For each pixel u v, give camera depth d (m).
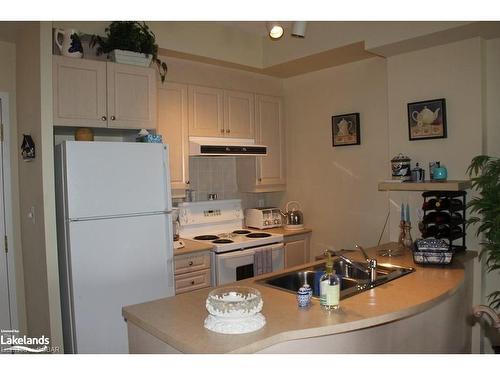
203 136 3.63
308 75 4.11
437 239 2.55
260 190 4.10
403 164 3.01
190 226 3.84
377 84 3.55
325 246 4.04
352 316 1.65
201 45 3.41
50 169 2.52
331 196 3.97
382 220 3.57
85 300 2.51
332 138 3.91
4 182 2.97
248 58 3.76
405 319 1.97
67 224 2.49
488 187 2.65
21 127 2.90
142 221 2.74
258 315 1.58
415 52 3.11
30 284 2.87
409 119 3.13
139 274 2.72
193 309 1.78
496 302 2.79
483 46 2.85
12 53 2.98
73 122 2.67
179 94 3.48
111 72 2.82
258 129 4.09
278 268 3.78
